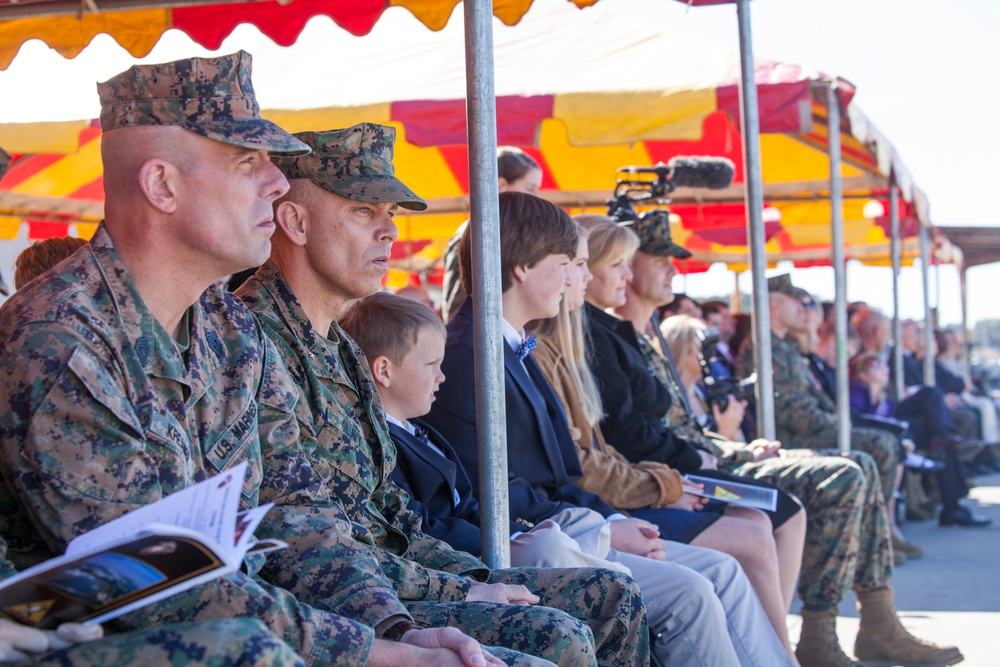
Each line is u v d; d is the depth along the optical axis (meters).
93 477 2.02
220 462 2.38
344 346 3.17
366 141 3.14
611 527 3.95
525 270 4.23
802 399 7.60
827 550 5.39
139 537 1.63
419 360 3.61
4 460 2.05
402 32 7.59
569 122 7.02
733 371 8.16
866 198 11.25
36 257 3.46
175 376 2.28
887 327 11.09
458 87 7.01
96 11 4.37
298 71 7.36
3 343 2.07
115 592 1.77
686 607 3.67
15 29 4.62
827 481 5.42
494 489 3.28
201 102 2.33
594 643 3.04
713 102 6.87
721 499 4.63
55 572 1.68
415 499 3.52
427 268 15.65
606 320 5.20
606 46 7.49
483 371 3.29
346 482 2.96
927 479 11.23
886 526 5.71
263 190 2.42
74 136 6.44
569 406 4.61
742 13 6.15
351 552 2.55
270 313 2.99
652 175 9.97
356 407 3.12
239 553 1.72
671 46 7.39
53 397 2.02
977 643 5.88
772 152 10.31
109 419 2.05
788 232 16.73
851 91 7.49
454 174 9.91
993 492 13.08
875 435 8.30
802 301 8.55
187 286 2.40
